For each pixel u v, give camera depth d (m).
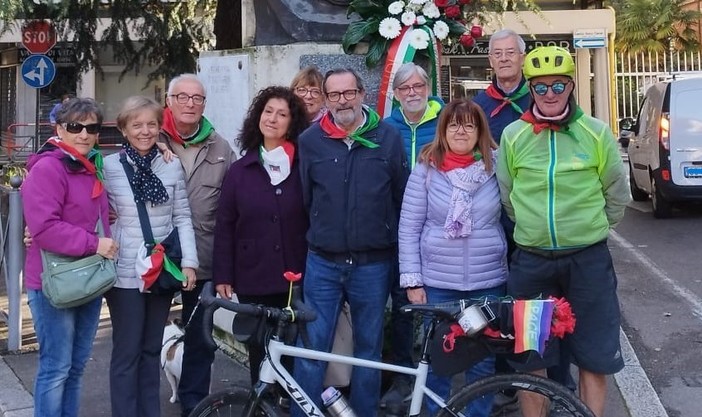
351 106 3.62
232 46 9.03
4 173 11.29
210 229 4.20
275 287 3.88
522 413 3.06
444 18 5.14
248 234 3.90
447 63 19.23
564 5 20.88
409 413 3.11
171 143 4.16
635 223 10.93
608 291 3.46
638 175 12.33
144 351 3.90
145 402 3.90
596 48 20.42
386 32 4.91
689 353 5.41
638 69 21.17
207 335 2.99
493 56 4.33
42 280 3.49
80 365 3.78
